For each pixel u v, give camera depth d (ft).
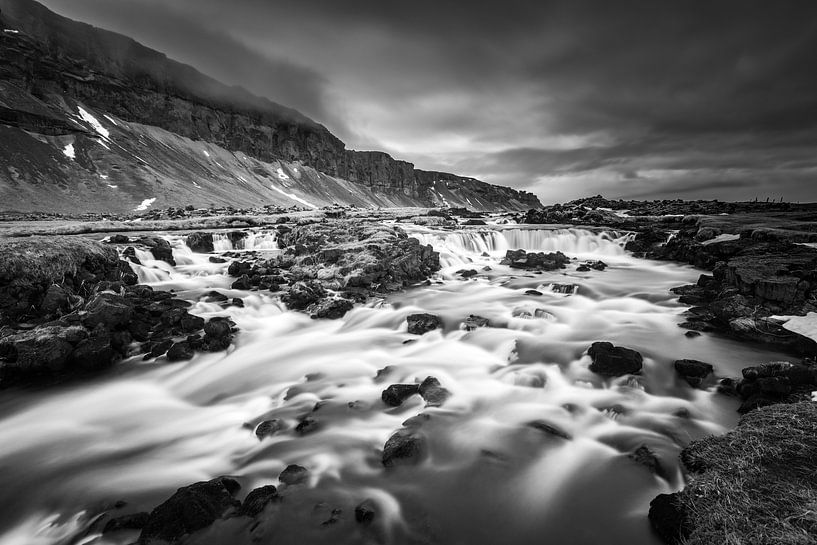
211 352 53.78
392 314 66.39
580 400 37.09
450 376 43.34
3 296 56.85
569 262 115.65
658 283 85.97
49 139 436.35
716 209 192.95
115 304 56.59
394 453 29.30
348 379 44.57
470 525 23.72
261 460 30.78
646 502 24.58
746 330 49.19
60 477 30.53
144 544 22.33
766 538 17.38
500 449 30.30
